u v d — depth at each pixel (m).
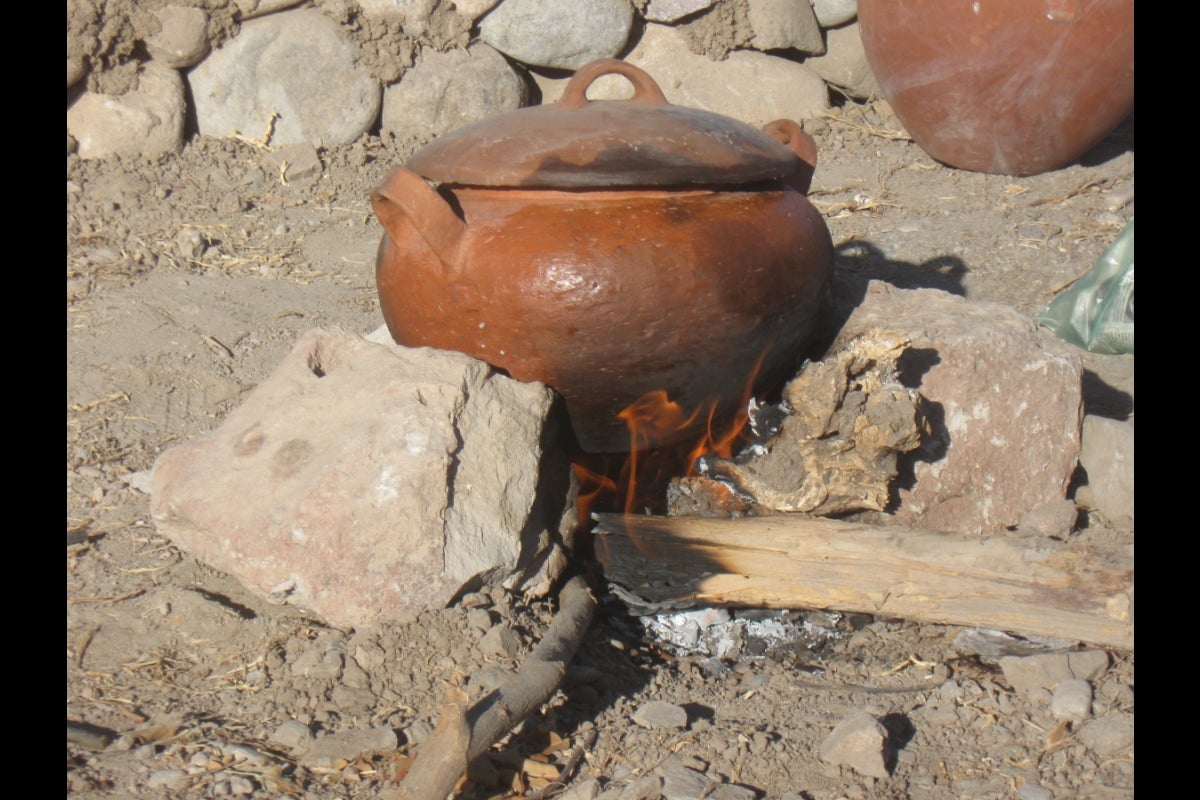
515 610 1.87
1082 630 1.84
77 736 1.74
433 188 1.89
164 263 2.55
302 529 1.82
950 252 2.64
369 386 1.87
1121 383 2.26
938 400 1.97
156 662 1.83
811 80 3.20
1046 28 2.72
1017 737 1.77
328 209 2.75
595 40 3.03
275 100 2.85
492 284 1.87
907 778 1.74
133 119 2.76
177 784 1.70
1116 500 1.96
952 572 1.88
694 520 1.94
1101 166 2.93
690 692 1.85
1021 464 1.99
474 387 1.87
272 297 2.49
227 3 2.80
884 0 2.84
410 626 1.82
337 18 2.87
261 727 1.76
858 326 2.03
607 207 1.87
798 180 2.07
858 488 1.92
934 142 2.95
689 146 1.89
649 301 1.86
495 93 2.98
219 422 2.21
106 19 2.73
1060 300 2.40
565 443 1.95
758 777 1.74
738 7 3.10
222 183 2.76
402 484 1.82
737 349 1.90
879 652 1.90
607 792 1.72
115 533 2.01
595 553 1.96
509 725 1.72
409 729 1.75
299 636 1.84
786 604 1.92
